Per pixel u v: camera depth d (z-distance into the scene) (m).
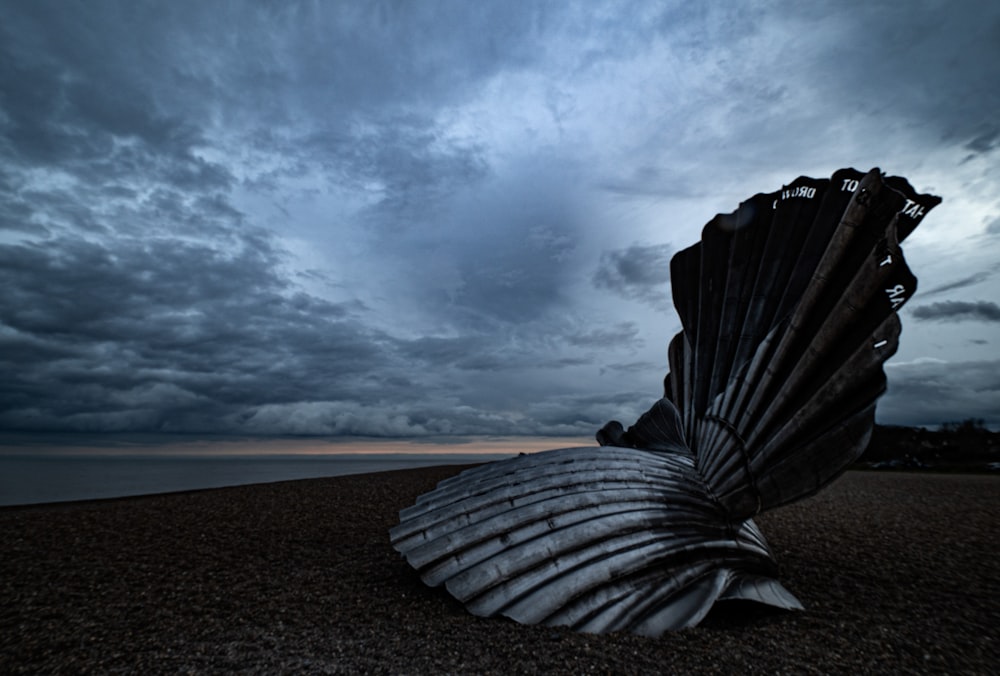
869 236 6.18
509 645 4.43
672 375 8.92
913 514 12.17
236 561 7.47
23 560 7.47
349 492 15.13
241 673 3.96
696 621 4.86
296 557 7.71
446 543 6.04
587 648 4.35
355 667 4.04
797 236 7.16
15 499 14.64
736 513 6.02
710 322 7.66
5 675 4.00
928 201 5.97
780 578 6.85
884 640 4.72
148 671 4.02
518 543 5.77
